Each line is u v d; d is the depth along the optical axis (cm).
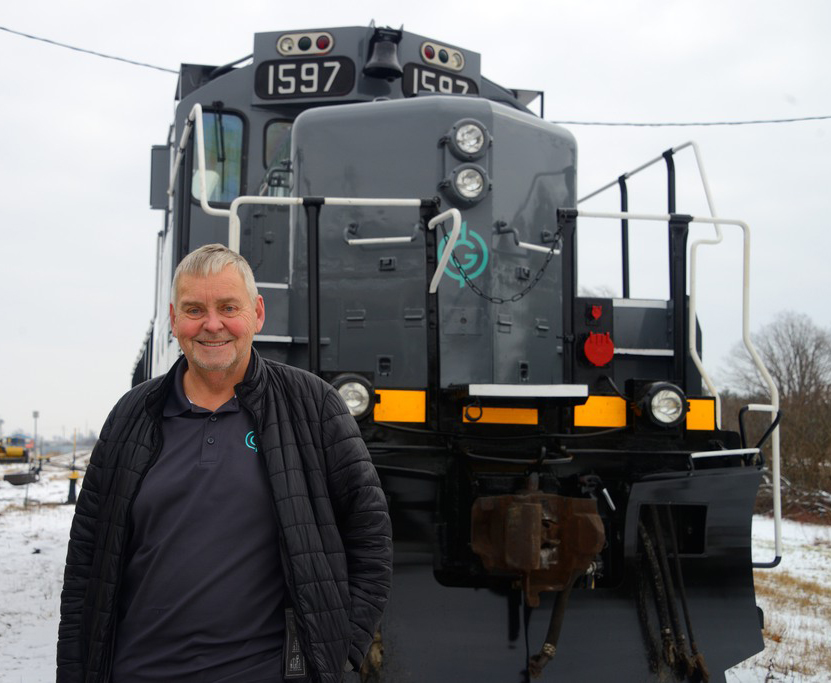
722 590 407
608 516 425
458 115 467
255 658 197
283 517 201
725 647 399
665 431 412
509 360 460
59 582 803
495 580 393
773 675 483
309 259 383
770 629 608
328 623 199
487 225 460
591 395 419
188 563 198
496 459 392
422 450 389
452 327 451
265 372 217
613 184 603
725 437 435
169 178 695
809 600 743
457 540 397
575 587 404
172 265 582
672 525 405
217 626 196
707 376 451
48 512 1517
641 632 390
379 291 463
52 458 4788
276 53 595
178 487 202
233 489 203
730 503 413
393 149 472
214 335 206
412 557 382
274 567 204
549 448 410
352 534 218
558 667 378
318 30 594
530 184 482
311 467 211
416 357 453
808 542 1218
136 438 209
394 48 582
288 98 590
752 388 3084
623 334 492
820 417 1741
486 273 456
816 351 3019
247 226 574
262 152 596
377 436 382
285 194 545
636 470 421
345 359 464
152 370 818
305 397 220
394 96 597
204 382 213
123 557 203
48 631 599
